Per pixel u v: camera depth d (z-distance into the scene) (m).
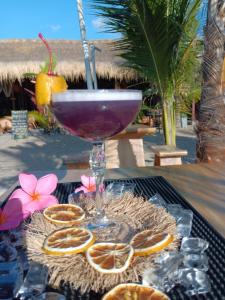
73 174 0.53
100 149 0.35
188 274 0.20
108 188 0.39
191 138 3.35
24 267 0.22
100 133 0.32
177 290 0.20
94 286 0.20
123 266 0.20
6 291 0.19
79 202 0.34
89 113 0.29
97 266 0.20
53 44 4.62
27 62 4.07
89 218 0.30
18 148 3.01
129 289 0.19
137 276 0.20
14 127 3.80
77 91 0.29
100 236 0.26
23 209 0.30
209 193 0.40
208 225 0.29
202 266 0.21
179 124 4.27
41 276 0.21
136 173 0.52
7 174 1.85
